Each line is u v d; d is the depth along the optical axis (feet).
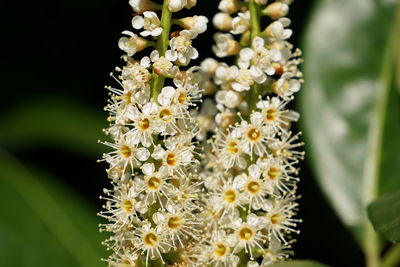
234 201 1.27
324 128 1.49
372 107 1.49
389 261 1.39
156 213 1.24
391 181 1.46
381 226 1.27
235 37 1.39
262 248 1.27
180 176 1.25
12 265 1.39
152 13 1.23
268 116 1.28
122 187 1.26
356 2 1.53
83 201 1.46
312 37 1.52
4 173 1.45
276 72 1.29
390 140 1.48
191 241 1.28
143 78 1.23
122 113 1.24
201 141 1.34
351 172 1.47
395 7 1.52
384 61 1.51
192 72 1.26
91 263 1.40
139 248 1.24
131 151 1.24
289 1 1.29
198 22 1.24
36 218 1.42
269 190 1.27
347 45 1.52
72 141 1.65
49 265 1.40
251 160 1.28
